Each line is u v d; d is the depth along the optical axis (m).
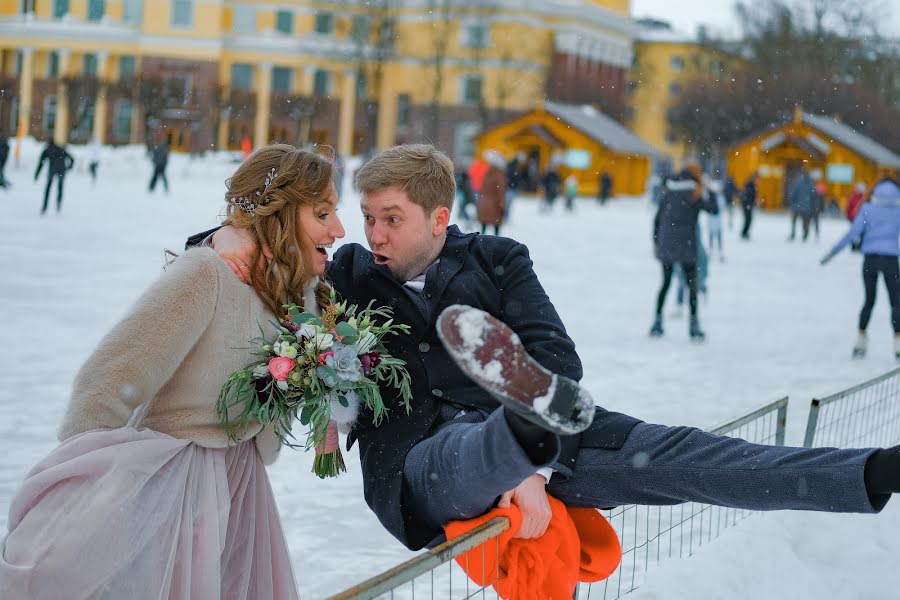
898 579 4.20
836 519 4.60
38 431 5.89
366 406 3.05
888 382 5.56
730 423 3.73
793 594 3.99
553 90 70.38
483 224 20.58
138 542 2.54
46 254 14.34
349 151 72.56
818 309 14.21
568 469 2.92
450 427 2.94
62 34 69.94
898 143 66.88
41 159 21.27
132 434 2.62
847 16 70.81
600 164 57.25
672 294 15.12
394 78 72.44
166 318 2.64
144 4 69.31
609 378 8.51
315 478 5.43
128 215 22.61
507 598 2.91
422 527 3.02
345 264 3.22
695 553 4.16
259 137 70.69
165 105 62.12
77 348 8.28
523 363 2.36
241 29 72.19
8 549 2.55
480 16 69.44
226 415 2.72
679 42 80.88
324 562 4.33
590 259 20.00
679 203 10.80
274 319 2.83
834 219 47.34
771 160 54.28
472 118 70.50
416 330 3.09
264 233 2.81
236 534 2.82
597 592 3.85
